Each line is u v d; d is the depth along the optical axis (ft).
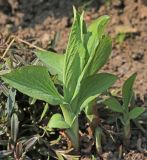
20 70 3.49
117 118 4.15
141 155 4.03
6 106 3.84
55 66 3.82
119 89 4.47
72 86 3.64
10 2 5.82
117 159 3.97
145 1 5.63
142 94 4.63
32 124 3.96
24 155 3.75
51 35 5.48
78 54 3.55
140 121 4.18
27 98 3.99
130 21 5.54
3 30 5.60
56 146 3.93
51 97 3.60
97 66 3.67
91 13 5.68
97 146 3.94
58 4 5.82
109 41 3.56
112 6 5.70
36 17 5.74
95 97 3.67
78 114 3.87
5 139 3.86
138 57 5.14
